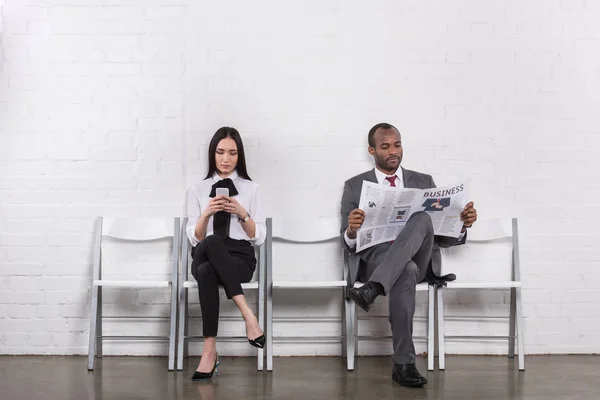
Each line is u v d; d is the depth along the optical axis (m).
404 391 3.00
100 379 3.24
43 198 3.88
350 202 3.68
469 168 3.95
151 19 3.91
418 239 3.23
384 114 3.94
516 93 3.97
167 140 3.91
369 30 3.94
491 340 3.92
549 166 3.97
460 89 3.95
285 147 3.92
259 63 3.92
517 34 3.97
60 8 3.90
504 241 3.94
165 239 3.89
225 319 3.88
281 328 3.91
